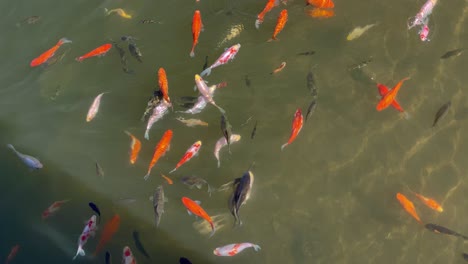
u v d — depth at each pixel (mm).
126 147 4977
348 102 5047
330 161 4828
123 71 5348
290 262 4398
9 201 4852
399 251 4484
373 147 4879
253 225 4535
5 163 5051
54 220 4668
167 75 5242
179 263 4320
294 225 4555
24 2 6047
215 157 4805
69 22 5828
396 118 4977
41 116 5324
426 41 5270
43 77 5531
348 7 5492
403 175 4777
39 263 4465
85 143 5086
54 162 5008
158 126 4988
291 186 4723
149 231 4496
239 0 5609
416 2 5453
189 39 5465
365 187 4727
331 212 4621
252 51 5312
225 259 4379
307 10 5441
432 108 5020
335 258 4438
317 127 4965
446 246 4492
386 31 5340
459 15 5414
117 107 5180
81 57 5180
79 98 5332
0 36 5895
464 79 5129
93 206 4539
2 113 5379
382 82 5109
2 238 4652
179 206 4598
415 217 4523
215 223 4512
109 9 5836
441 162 4820
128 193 4730
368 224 4570
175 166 4789
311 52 5270
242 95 5098
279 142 4883
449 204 4656
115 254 4363
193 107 4961
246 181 4352
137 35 5566
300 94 5078
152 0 5805
